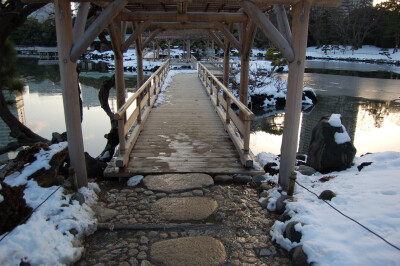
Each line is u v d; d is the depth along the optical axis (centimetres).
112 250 243
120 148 396
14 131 464
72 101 304
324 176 349
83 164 325
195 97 884
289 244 238
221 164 403
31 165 306
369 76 2334
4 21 378
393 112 1231
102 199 324
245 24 601
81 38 289
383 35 4262
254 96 1532
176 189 340
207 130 556
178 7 522
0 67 400
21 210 237
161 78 1069
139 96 532
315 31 4784
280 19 308
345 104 1380
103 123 1013
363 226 215
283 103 1552
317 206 267
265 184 346
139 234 264
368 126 1046
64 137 441
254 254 238
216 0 366
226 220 284
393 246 190
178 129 562
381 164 341
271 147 855
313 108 1324
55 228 245
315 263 203
